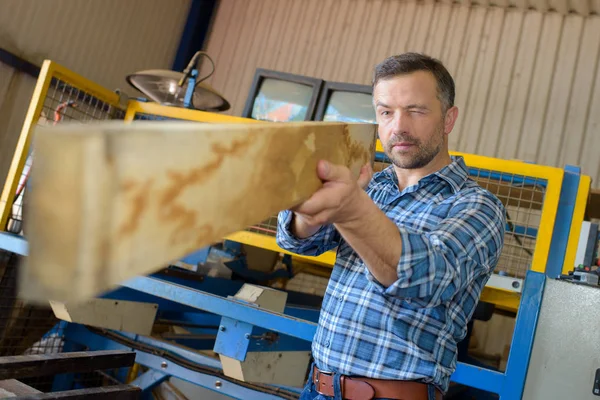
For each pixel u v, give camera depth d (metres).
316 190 0.65
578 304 1.39
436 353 1.06
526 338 1.41
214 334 2.79
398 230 0.79
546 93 4.61
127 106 2.59
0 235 2.18
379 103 1.16
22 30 4.28
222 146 0.49
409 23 5.17
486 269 0.99
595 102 4.47
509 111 4.68
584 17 4.66
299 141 0.60
